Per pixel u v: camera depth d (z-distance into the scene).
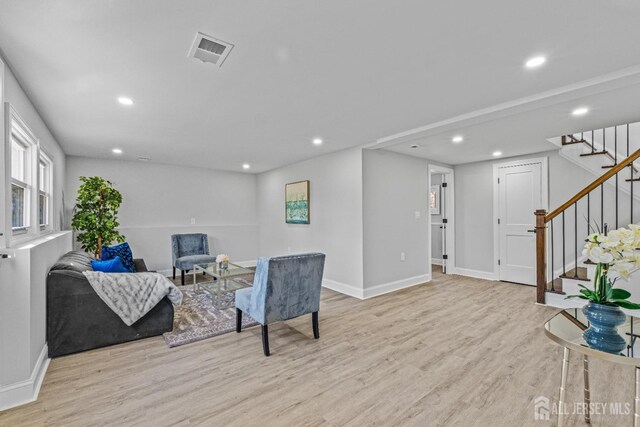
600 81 2.19
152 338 2.88
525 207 4.88
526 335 2.90
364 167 4.29
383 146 4.15
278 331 3.05
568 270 4.45
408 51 1.86
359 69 2.08
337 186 4.63
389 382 2.11
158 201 5.68
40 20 1.51
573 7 1.46
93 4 1.40
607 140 4.38
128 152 4.62
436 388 2.04
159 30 1.62
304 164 5.34
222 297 4.20
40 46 1.75
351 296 4.32
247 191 6.82
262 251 6.72
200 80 2.21
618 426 1.66
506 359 2.43
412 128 3.47
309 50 1.83
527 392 1.98
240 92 2.43
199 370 2.29
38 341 2.21
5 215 1.88
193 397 1.96
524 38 1.72
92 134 3.58
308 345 2.72
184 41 1.73
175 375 2.22
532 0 1.41
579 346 1.42
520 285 4.86
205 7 1.44
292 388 2.05
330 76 2.17
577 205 4.37
